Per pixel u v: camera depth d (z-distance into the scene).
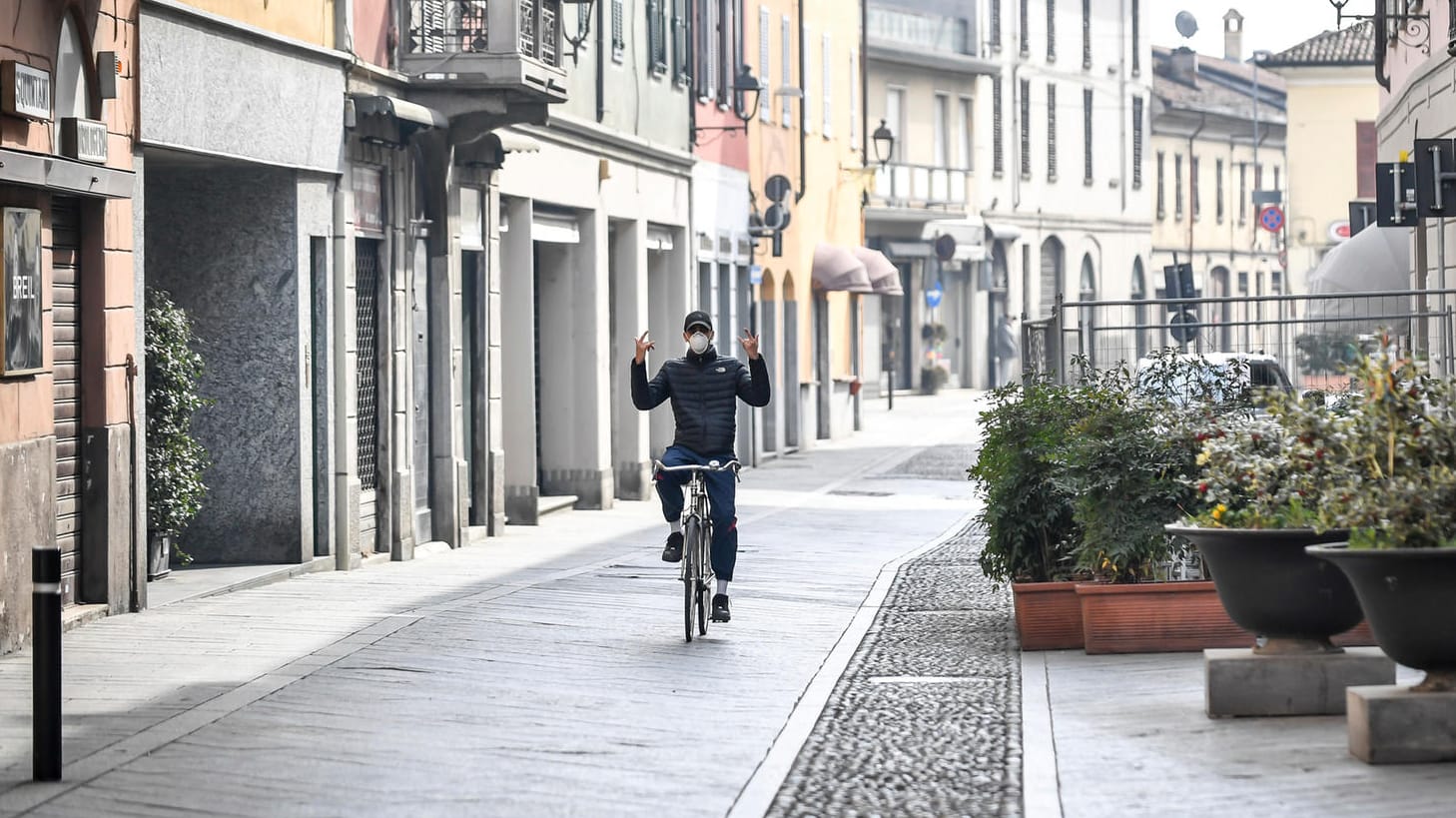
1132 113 144.12
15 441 25.16
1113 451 24.88
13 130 24.95
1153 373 27.08
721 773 17.72
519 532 44.25
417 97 38.69
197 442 32.38
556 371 50.88
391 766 17.94
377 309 37.44
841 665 23.97
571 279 50.66
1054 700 21.02
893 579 33.88
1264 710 19.42
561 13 43.03
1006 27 127.12
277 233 33.91
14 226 24.91
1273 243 167.88
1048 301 133.88
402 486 37.75
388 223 37.59
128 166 28.50
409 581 33.22
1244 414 25.94
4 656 24.55
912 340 120.94
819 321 81.75
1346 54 143.25
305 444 34.28
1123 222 143.00
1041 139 132.12
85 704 20.94
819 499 53.97
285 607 29.31
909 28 117.75
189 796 16.67
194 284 34.09
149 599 29.83
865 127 89.69
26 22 25.34
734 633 26.92
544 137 46.31
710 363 27.00
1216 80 171.38
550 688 22.20
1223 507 20.16
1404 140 47.84
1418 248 45.72
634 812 16.19
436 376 40.12
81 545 27.83
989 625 27.72
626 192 53.41
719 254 64.62
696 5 61.31
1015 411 26.81
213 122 30.94
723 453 26.91
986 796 16.72
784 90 71.81
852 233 87.75
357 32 36.28
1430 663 16.88
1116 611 23.98
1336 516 17.67
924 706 21.14
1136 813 15.77
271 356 34.06
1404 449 17.75
